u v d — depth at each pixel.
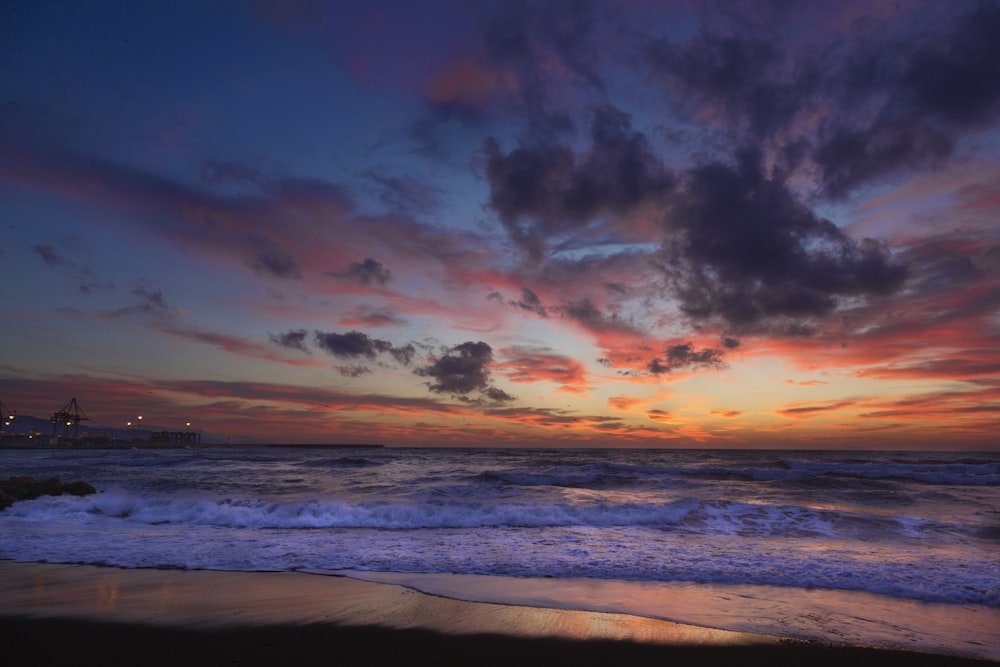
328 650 5.27
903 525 12.32
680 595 7.23
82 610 6.38
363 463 38.69
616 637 5.71
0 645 5.30
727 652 5.37
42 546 9.90
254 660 5.00
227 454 65.69
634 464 40.50
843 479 24.02
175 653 5.14
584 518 13.05
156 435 183.50
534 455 70.69
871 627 6.11
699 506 13.90
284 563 8.79
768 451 131.50
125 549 9.70
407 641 5.53
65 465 32.94
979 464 37.78
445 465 37.06
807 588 7.61
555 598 7.03
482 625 6.01
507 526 12.41
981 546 10.46
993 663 5.21
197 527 12.22
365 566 8.64
